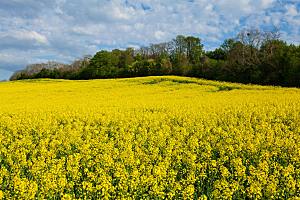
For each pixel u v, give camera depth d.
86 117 20.00
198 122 17.75
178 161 10.80
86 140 14.10
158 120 18.62
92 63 88.44
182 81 45.66
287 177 9.00
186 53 104.62
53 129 17.03
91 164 10.95
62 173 9.92
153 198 8.59
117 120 19.00
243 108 22.17
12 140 15.84
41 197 8.45
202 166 10.16
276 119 18.39
